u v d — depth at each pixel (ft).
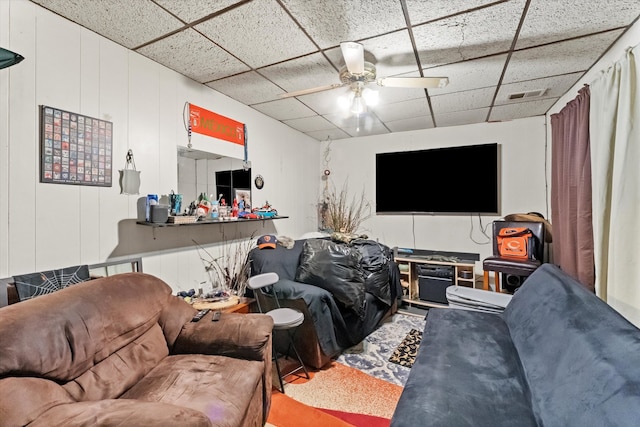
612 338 3.70
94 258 6.18
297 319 6.61
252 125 10.64
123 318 5.03
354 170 14.85
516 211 11.87
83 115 5.96
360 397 6.42
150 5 5.30
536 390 4.17
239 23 5.83
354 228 14.48
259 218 9.90
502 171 12.09
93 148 6.14
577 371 3.72
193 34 6.21
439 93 9.30
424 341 5.98
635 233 5.39
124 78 6.68
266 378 5.55
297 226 13.52
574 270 7.89
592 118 6.78
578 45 6.57
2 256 4.96
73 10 5.44
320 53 6.96
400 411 3.96
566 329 4.52
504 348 5.55
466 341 5.80
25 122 5.19
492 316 7.00
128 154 6.78
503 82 8.50
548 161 11.22
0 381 3.31
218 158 9.17
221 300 7.86
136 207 6.94
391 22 5.78
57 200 5.62
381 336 9.35
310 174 14.67
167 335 5.84
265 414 5.54
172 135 7.78
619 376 3.12
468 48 6.71
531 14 5.51
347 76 7.09
